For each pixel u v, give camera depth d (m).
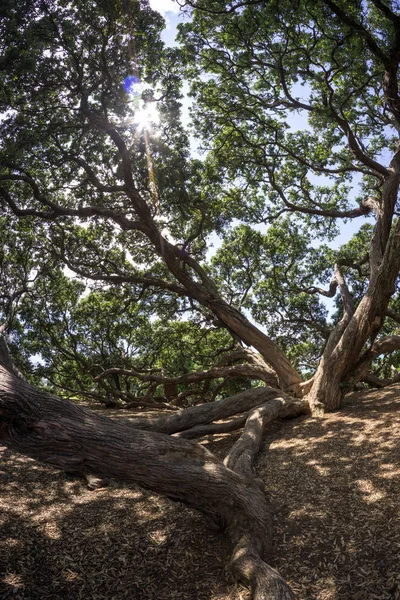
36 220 18.89
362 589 5.71
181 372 22.22
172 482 6.43
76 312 22.95
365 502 7.49
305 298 21.27
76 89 14.12
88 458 5.84
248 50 14.11
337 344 12.72
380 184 17.16
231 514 6.89
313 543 6.73
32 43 12.86
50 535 7.32
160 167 15.62
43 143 14.36
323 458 9.40
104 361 22.05
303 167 17.36
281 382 15.20
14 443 5.46
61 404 5.77
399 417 10.84
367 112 16.17
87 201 16.92
